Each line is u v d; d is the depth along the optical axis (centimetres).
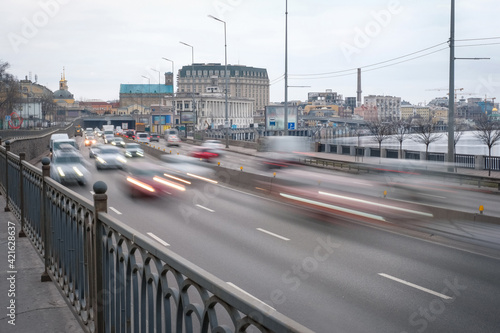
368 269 1070
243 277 1003
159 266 340
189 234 1452
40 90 14288
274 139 4134
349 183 2247
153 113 14762
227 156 5444
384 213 1641
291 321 216
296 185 2198
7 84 7850
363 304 842
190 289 924
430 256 1202
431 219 1471
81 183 2695
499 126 6675
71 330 515
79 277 529
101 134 11281
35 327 521
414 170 3153
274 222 1667
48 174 707
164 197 2294
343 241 1368
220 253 1212
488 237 1280
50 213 684
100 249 468
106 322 458
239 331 248
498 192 2572
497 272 1054
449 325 750
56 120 16562
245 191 2586
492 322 763
